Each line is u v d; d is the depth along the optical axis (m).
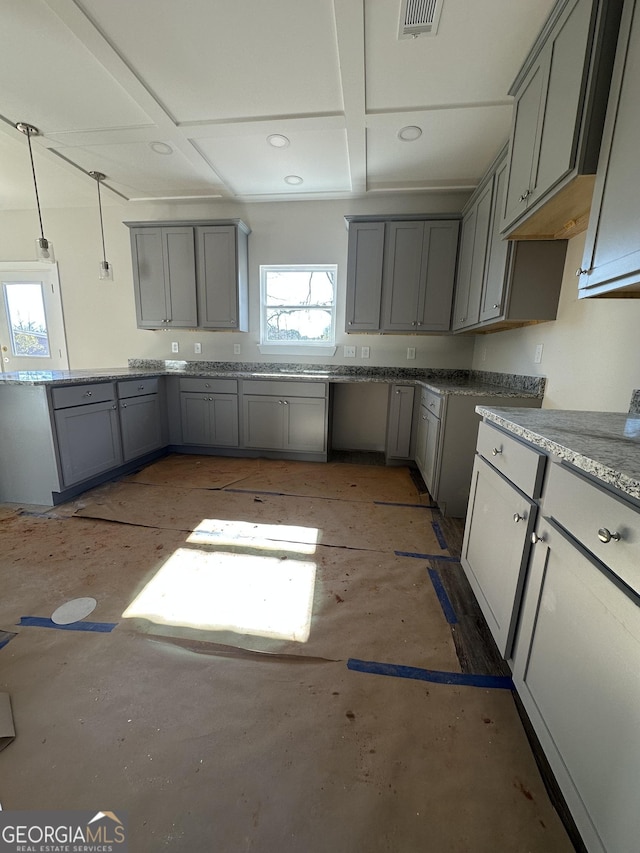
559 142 1.34
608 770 0.70
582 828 0.76
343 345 3.77
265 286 3.82
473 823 0.85
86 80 1.93
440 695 1.16
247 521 2.31
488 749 1.01
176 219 3.56
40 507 2.42
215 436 3.59
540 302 2.09
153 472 3.16
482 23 1.52
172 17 1.55
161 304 3.62
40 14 1.54
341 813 0.86
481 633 1.43
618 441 0.96
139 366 4.10
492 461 1.41
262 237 3.67
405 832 0.83
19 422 2.35
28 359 4.22
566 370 1.96
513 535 1.17
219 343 3.93
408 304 3.28
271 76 1.88
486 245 2.46
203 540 2.07
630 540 0.69
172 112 2.19
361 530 2.23
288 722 1.07
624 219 1.05
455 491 2.45
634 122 1.01
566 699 0.86
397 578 1.76
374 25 1.54
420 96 1.99
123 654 1.28
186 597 1.59
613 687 0.70
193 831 0.82
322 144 2.51
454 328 3.21
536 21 1.51
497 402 2.30
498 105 2.04
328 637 1.39
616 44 1.13
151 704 1.11
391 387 3.31
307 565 1.85
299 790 0.90
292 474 3.17
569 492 0.90
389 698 1.15
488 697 1.16
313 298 3.81
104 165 2.88
